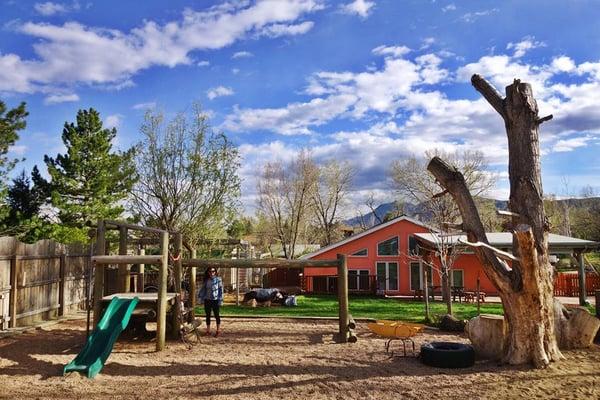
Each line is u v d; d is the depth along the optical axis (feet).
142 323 39.75
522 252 27.53
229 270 94.99
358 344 36.45
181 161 74.90
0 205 71.56
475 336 31.83
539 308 28.09
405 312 57.57
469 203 31.04
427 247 82.23
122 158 88.79
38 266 43.60
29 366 27.86
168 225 73.67
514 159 30.63
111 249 77.30
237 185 76.33
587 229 136.67
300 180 154.71
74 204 81.35
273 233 168.76
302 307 64.23
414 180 142.20
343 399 22.41
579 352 31.55
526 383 24.59
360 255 88.53
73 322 44.55
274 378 25.89
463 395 22.86
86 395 22.58
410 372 27.25
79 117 87.92
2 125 65.16
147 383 24.84
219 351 33.47
